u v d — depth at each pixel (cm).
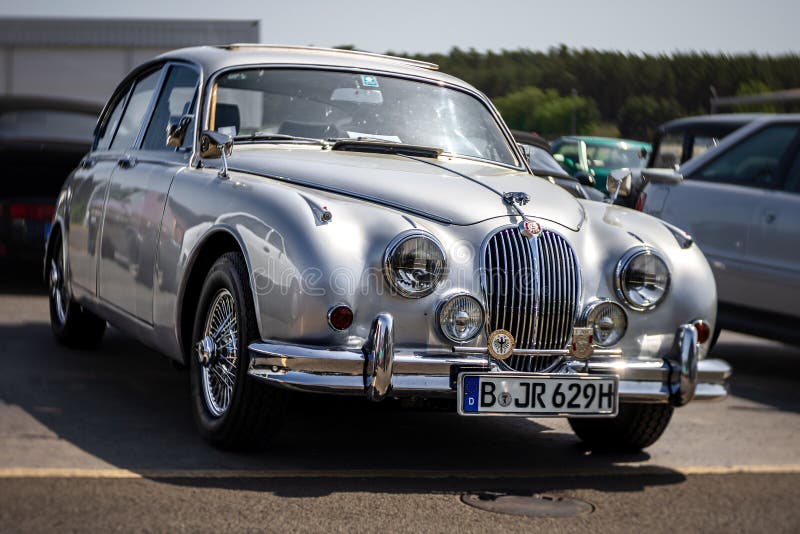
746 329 762
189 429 518
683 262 497
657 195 825
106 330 796
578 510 424
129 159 610
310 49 614
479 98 623
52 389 589
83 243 653
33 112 1173
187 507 397
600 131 12750
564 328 464
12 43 1817
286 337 435
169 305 518
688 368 475
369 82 592
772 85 12569
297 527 382
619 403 484
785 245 735
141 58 1825
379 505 414
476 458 503
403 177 491
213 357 484
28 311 873
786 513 431
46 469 434
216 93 561
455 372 442
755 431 588
